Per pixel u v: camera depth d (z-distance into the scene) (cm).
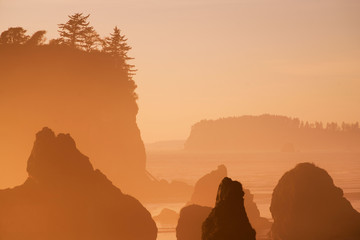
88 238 13625
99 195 14350
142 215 14562
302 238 16100
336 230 16100
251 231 9269
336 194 16525
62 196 13925
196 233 14138
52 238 13325
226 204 9281
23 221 13300
